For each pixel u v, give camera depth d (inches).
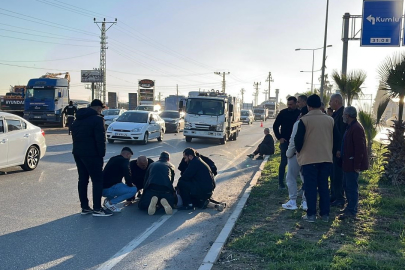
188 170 306.0
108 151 656.4
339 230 244.2
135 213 293.6
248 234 235.8
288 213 284.8
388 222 262.2
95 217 278.5
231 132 932.6
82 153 272.8
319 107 265.0
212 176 313.0
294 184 297.9
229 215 293.6
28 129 445.1
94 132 274.1
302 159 263.1
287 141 353.4
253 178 423.8
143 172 327.0
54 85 1162.0
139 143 820.6
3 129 410.0
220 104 863.7
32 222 260.7
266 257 199.8
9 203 304.2
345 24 642.8
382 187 371.2
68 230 247.8
